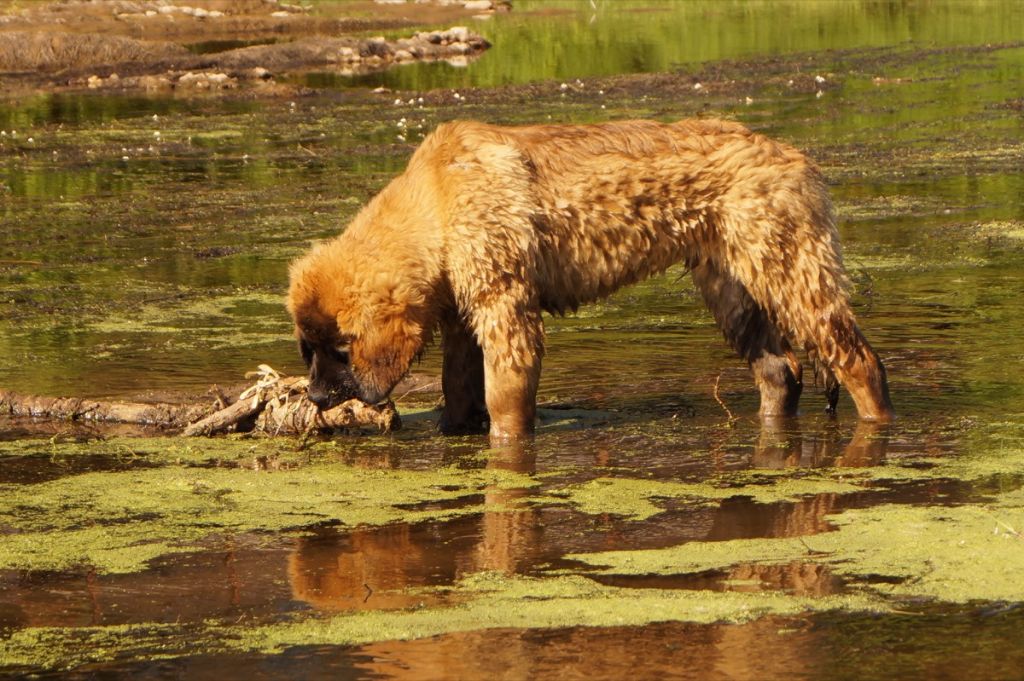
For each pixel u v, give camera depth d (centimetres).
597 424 1273
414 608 853
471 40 4822
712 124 1250
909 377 1378
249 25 5222
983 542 937
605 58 4475
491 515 1028
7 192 2597
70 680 768
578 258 1224
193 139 3134
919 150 2828
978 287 1756
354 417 1264
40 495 1099
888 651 774
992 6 5644
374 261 1195
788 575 889
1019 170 2583
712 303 1291
